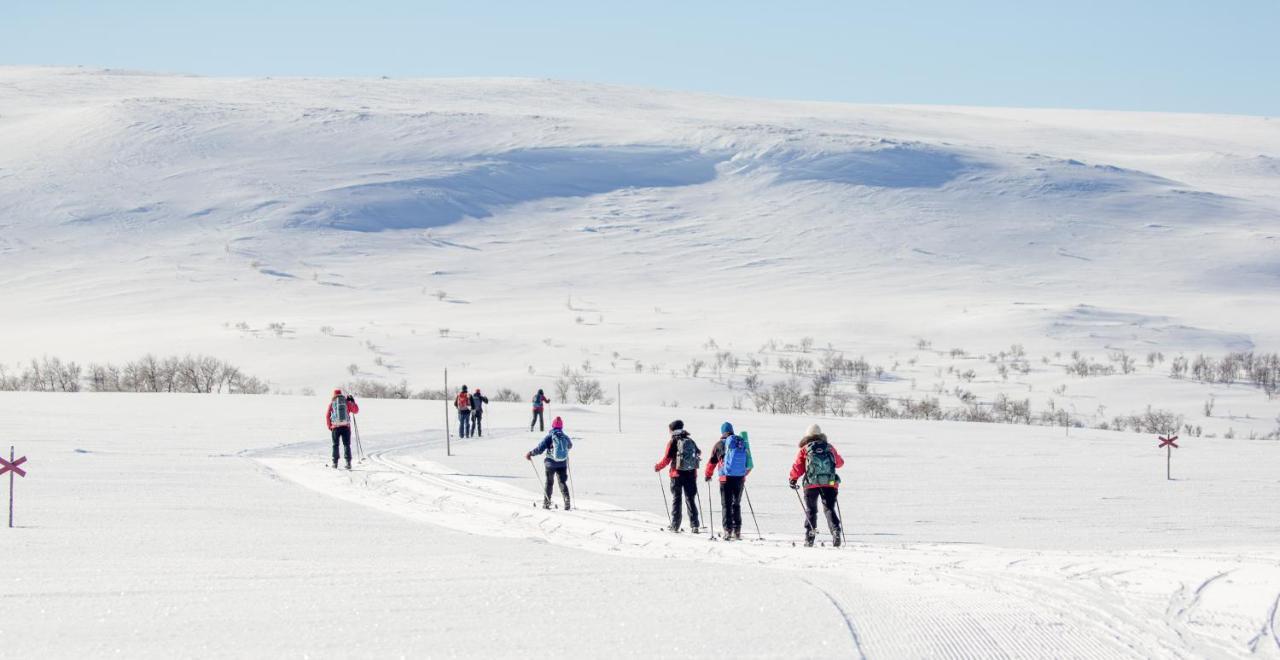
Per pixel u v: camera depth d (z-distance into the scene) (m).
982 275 181.38
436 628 7.31
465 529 14.41
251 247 187.62
